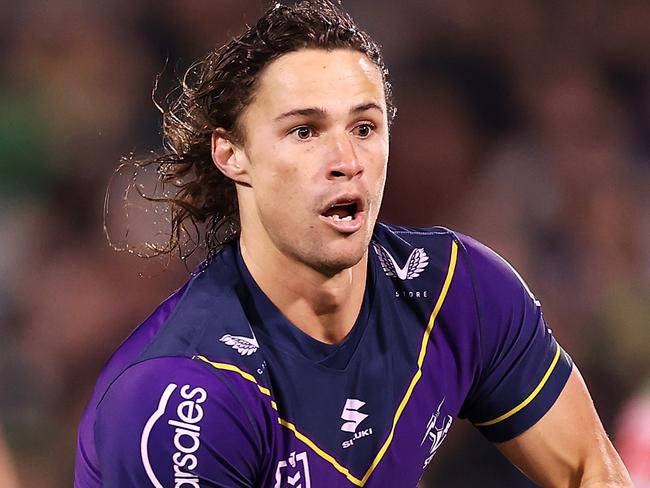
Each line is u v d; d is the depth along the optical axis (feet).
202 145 22.34
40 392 49.26
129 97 60.95
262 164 20.34
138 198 51.08
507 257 55.98
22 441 48.01
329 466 21.48
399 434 22.17
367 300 22.29
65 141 58.75
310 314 21.44
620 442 41.19
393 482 22.45
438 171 59.26
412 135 60.49
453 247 23.52
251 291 21.72
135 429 19.77
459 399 23.13
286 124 19.89
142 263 50.62
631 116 63.72
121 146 59.36
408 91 62.64
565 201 57.88
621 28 65.98
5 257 53.67
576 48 65.41
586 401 24.43
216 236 23.61
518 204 58.18
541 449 24.18
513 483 45.85
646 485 34.88
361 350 21.93
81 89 60.18
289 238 20.44
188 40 62.75
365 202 20.08
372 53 20.90
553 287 54.90
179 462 19.77
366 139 20.22
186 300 21.61
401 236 23.43
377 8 64.18
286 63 20.06
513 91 63.67
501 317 23.34
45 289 51.85
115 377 20.52
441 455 46.16
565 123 62.23
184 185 23.25
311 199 19.90
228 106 20.89
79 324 50.42
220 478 20.18
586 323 53.42
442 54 64.18
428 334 22.63
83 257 53.01
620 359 52.13
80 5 62.49
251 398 20.38
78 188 56.70
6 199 56.34
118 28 62.49
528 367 23.75
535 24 65.36
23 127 58.29
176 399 19.76
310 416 21.31
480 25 64.85
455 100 62.90
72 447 48.42
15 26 61.82
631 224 57.72
